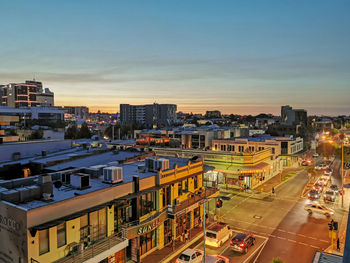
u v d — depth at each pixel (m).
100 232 23.09
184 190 31.78
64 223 20.12
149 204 28.73
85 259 19.52
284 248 30.03
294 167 84.75
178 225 32.38
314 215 40.47
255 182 58.69
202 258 26.09
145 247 28.00
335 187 55.28
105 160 36.75
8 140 45.75
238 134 110.50
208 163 60.81
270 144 76.44
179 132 94.31
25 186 22.70
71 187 23.53
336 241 31.56
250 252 29.19
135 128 164.50
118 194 24.80
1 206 19.27
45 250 18.84
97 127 193.00
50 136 75.31
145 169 31.28
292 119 171.12
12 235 18.58
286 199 48.84
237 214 40.91
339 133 176.75
